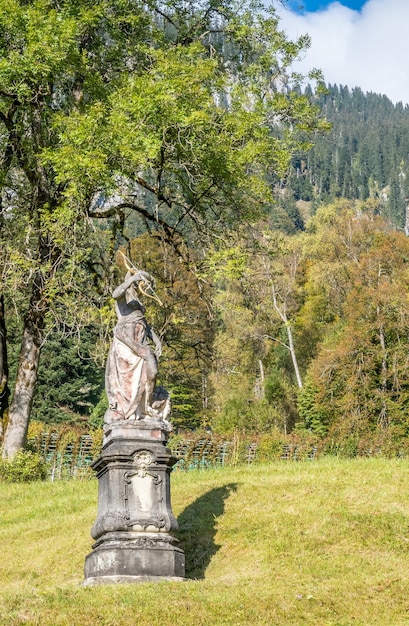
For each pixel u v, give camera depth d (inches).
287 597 480.4
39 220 965.2
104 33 1068.5
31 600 474.0
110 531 516.4
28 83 968.3
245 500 669.3
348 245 2623.0
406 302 1866.4
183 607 454.6
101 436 1073.5
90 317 939.3
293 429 2044.8
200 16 1130.0
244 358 2367.1
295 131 1092.5
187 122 933.2
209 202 1050.1
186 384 2010.3
